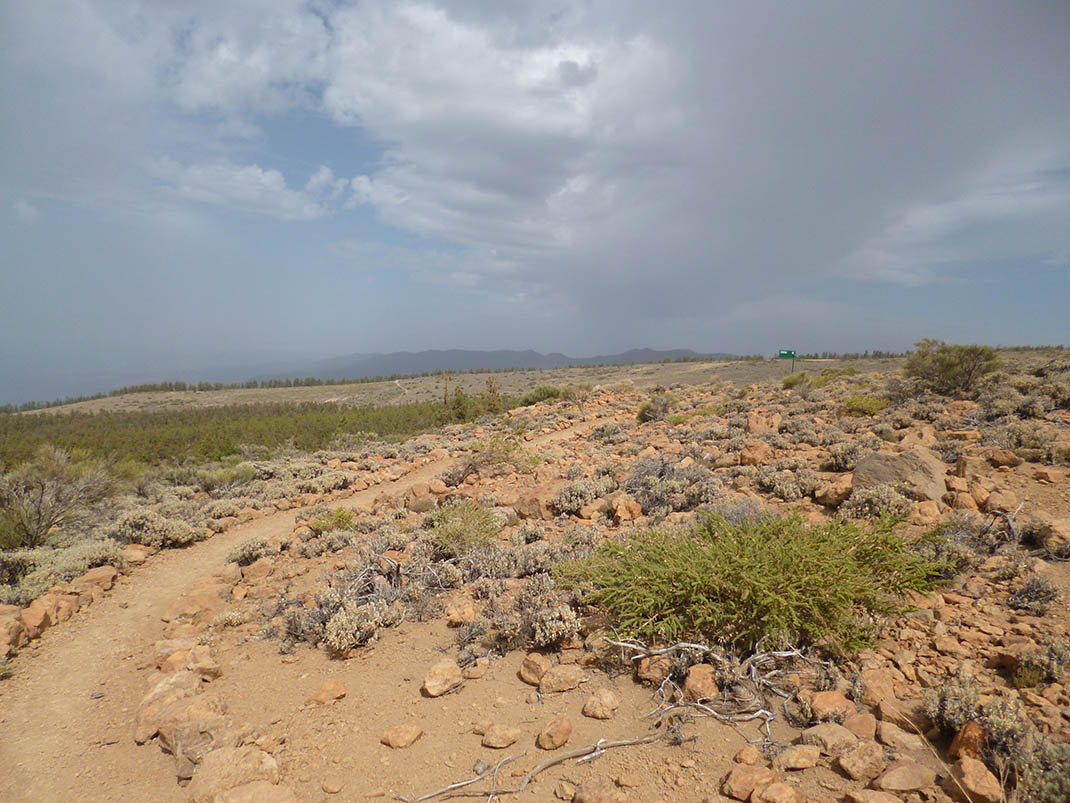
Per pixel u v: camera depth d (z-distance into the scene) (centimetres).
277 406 11944
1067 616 474
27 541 1309
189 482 2216
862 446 1064
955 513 723
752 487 1048
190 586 1042
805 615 484
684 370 7219
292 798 372
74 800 442
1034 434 1033
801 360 6600
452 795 370
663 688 452
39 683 671
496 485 1507
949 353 1872
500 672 537
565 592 638
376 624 671
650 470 1204
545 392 4291
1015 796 288
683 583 518
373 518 1283
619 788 350
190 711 515
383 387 15838
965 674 404
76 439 5584
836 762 342
